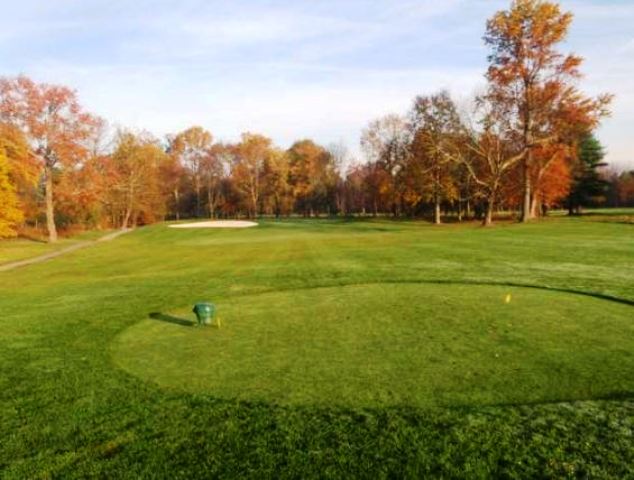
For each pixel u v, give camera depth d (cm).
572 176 6222
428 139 4956
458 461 438
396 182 6575
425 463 438
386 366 682
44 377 711
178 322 1020
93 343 886
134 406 588
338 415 531
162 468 455
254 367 705
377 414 527
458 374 641
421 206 7719
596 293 1155
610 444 453
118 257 2838
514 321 906
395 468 433
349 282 1405
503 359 695
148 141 7962
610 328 850
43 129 4462
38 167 4472
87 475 450
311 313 1037
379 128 7106
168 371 709
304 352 764
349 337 836
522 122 4194
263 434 502
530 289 1224
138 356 793
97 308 1205
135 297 1338
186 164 9831
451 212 7781
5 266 2686
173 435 512
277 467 446
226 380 659
